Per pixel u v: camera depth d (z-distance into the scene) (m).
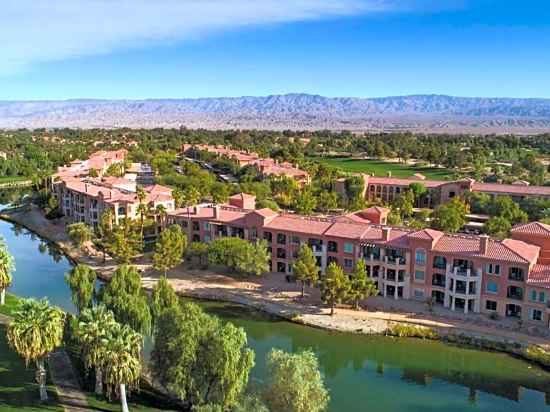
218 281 119.00
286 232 122.12
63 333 69.88
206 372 63.34
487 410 71.12
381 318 98.94
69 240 153.62
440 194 194.12
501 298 99.06
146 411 64.31
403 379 79.75
